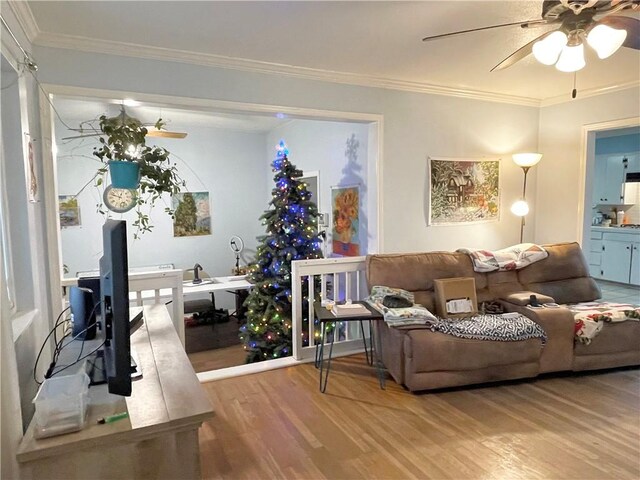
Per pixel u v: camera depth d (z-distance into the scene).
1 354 1.17
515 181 4.73
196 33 2.72
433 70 3.59
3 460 1.16
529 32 2.75
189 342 5.37
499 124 4.56
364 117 3.84
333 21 2.56
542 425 2.54
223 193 6.77
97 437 1.19
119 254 1.29
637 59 3.34
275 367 3.47
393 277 3.54
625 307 3.43
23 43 2.40
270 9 2.39
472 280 3.46
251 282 4.41
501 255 3.87
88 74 2.83
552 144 4.70
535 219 4.92
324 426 2.56
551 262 3.95
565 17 2.04
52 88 2.72
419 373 2.91
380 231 4.02
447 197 4.32
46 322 2.56
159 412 1.29
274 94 3.45
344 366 3.51
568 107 4.52
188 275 6.12
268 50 3.05
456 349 2.91
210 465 2.19
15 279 2.12
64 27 2.59
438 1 2.31
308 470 2.14
